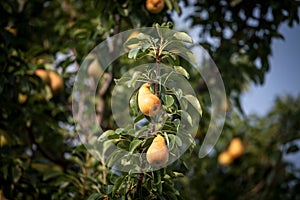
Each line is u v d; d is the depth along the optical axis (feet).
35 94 10.08
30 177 9.18
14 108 9.42
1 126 9.41
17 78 9.36
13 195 9.13
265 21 10.05
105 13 9.15
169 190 6.93
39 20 10.84
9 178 9.01
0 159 9.09
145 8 8.93
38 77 9.64
